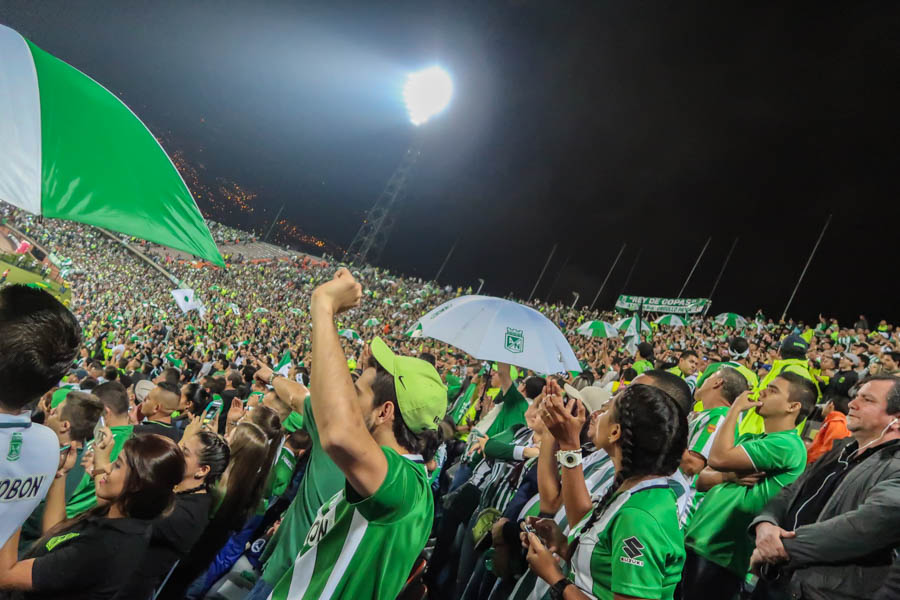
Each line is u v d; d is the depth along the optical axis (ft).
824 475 10.20
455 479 18.85
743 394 12.70
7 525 6.52
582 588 7.98
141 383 20.80
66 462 9.82
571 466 9.23
